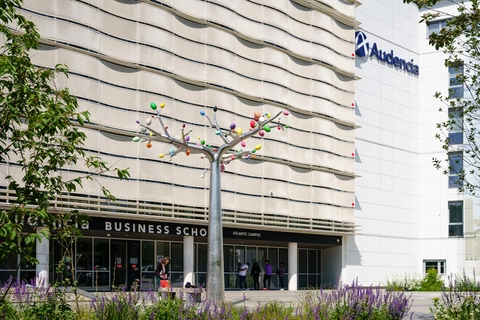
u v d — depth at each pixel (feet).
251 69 116.26
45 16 86.33
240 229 112.16
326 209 127.44
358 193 141.08
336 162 131.03
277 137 118.83
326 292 45.44
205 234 105.91
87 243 97.66
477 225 149.79
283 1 122.93
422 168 157.28
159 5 100.73
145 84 97.76
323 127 128.77
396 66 153.58
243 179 112.06
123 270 102.06
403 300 42.80
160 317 38.19
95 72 91.66
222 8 110.73
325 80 130.31
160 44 100.37
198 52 106.63
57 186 30.55
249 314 42.16
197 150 64.08
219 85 108.99
